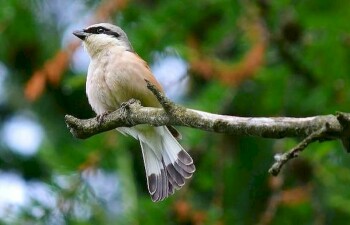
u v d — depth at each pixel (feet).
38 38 45.62
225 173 41.57
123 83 32.45
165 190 31.48
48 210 37.42
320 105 42.55
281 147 38.22
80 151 38.29
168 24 42.86
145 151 32.24
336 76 42.55
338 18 41.42
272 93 42.55
